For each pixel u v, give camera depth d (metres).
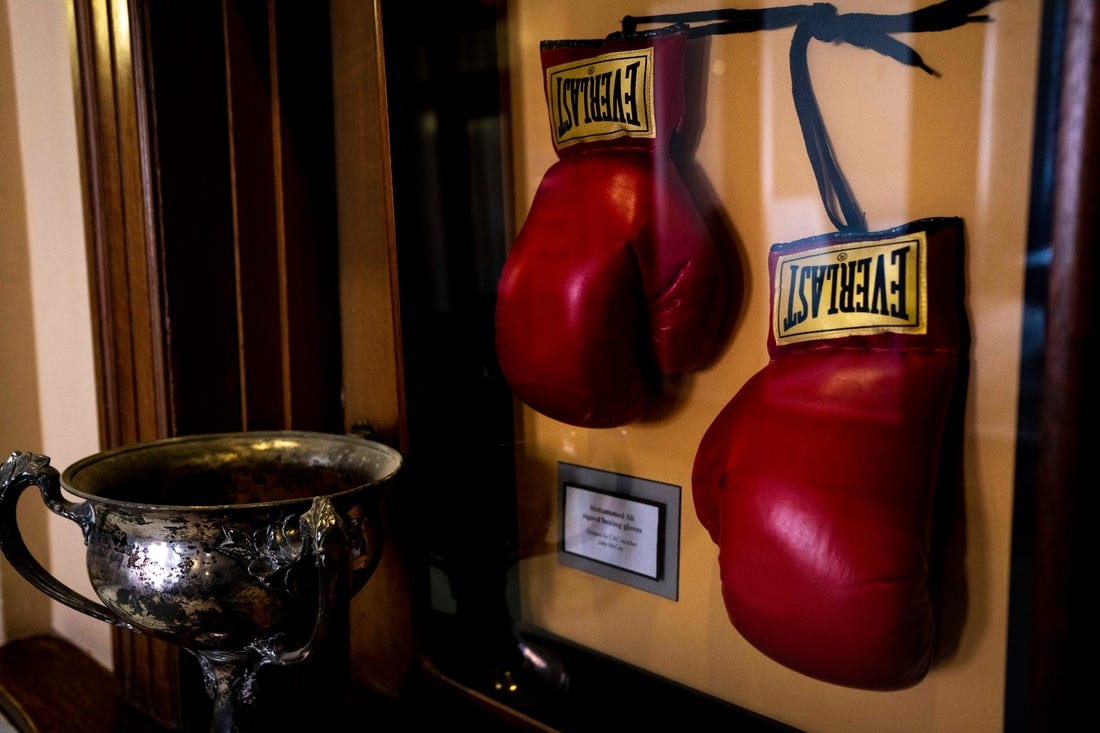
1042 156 0.42
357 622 0.89
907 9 0.48
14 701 0.91
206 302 0.80
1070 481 0.38
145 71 0.74
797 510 0.48
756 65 0.55
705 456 0.56
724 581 0.52
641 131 0.58
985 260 0.47
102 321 0.85
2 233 0.99
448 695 0.75
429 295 0.71
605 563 0.68
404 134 0.69
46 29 0.90
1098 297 0.36
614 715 0.67
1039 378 0.44
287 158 0.82
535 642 0.72
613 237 0.58
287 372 0.85
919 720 0.52
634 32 0.60
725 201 0.57
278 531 0.55
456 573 0.74
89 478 0.61
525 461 0.71
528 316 0.63
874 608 0.46
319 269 0.86
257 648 0.60
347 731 0.79
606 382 0.60
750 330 0.57
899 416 0.47
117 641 0.91
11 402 1.01
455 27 0.67
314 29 0.83
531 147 0.67
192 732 0.84
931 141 0.48
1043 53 0.41
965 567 0.49
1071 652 0.38
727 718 0.61
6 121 0.98
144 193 0.76
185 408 0.79
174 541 0.55
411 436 0.73
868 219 0.51
